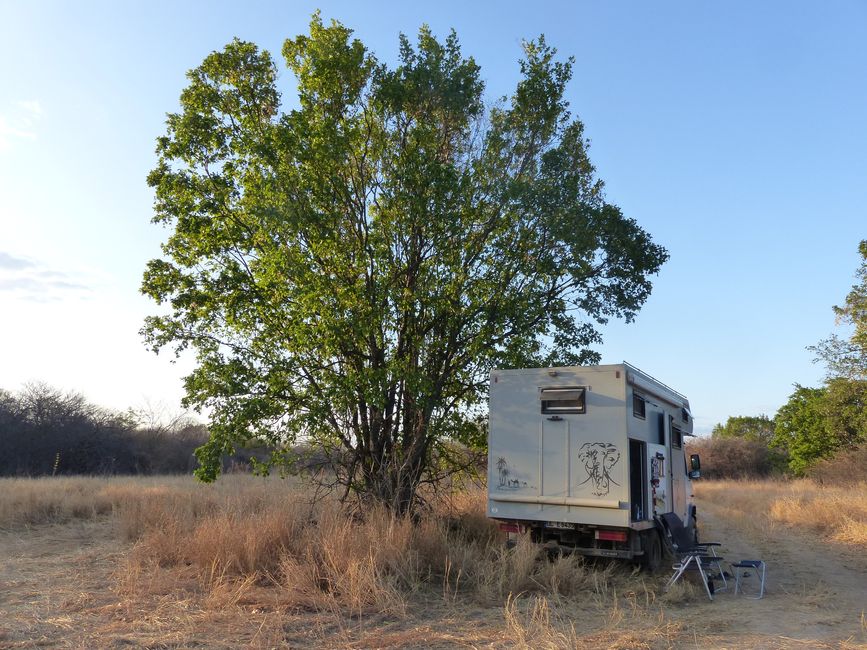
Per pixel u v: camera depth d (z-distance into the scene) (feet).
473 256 45.55
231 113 45.24
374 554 31.24
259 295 43.60
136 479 94.32
